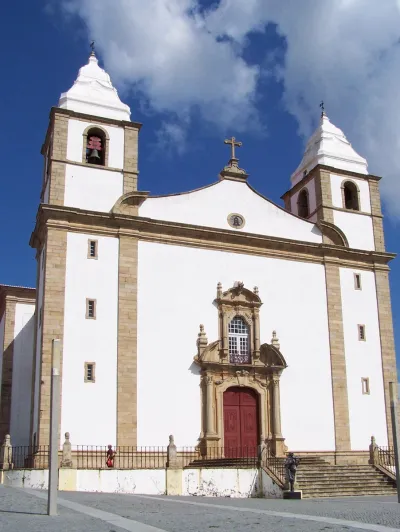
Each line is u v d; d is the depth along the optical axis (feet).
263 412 99.35
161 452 90.74
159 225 99.55
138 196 99.96
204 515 46.50
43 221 95.55
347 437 104.27
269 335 104.01
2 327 124.98
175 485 76.79
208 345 97.76
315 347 106.73
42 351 87.86
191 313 98.94
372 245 119.75
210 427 94.12
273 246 108.47
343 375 107.34
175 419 93.09
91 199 98.27
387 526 39.68
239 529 37.55
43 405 85.66
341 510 53.52
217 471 78.95
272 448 97.96
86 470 74.23
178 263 100.27
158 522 41.19
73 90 104.32
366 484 86.53
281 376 102.47
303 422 101.91
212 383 96.48
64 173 97.55
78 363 89.30
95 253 94.94
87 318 91.66
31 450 90.89
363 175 123.13
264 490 79.61
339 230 114.93
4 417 113.09
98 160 102.42
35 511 47.24
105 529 36.63
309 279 110.11
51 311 89.61
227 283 103.19
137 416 90.53
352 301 112.98
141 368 92.84
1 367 121.29
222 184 108.58
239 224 107.65
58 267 91.81
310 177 122.62
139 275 96.78
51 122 101.55
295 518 44.96
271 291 106.32
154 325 95.66
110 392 89.97
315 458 94.73
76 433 86.43
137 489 75.51
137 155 103.55
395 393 68.59
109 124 103.19
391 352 113.29
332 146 124.47
